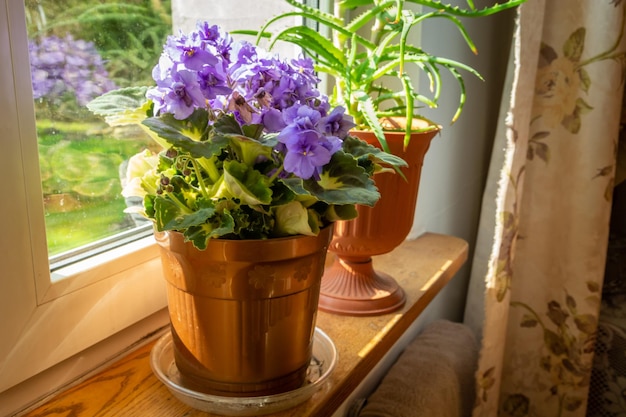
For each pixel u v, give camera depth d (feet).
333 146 1.57
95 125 2.07
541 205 3.80
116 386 2.01
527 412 4.22
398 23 2.36
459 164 4.27
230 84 1.58
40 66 1.82
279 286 1.69
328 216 1.81
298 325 1.82
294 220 1.62
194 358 1.81
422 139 2.35
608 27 3.31
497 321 3.48
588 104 3.47
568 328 3.89
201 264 1.63
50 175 1.93
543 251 3.88
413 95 2.43
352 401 3.06
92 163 2.09
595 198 3.61
